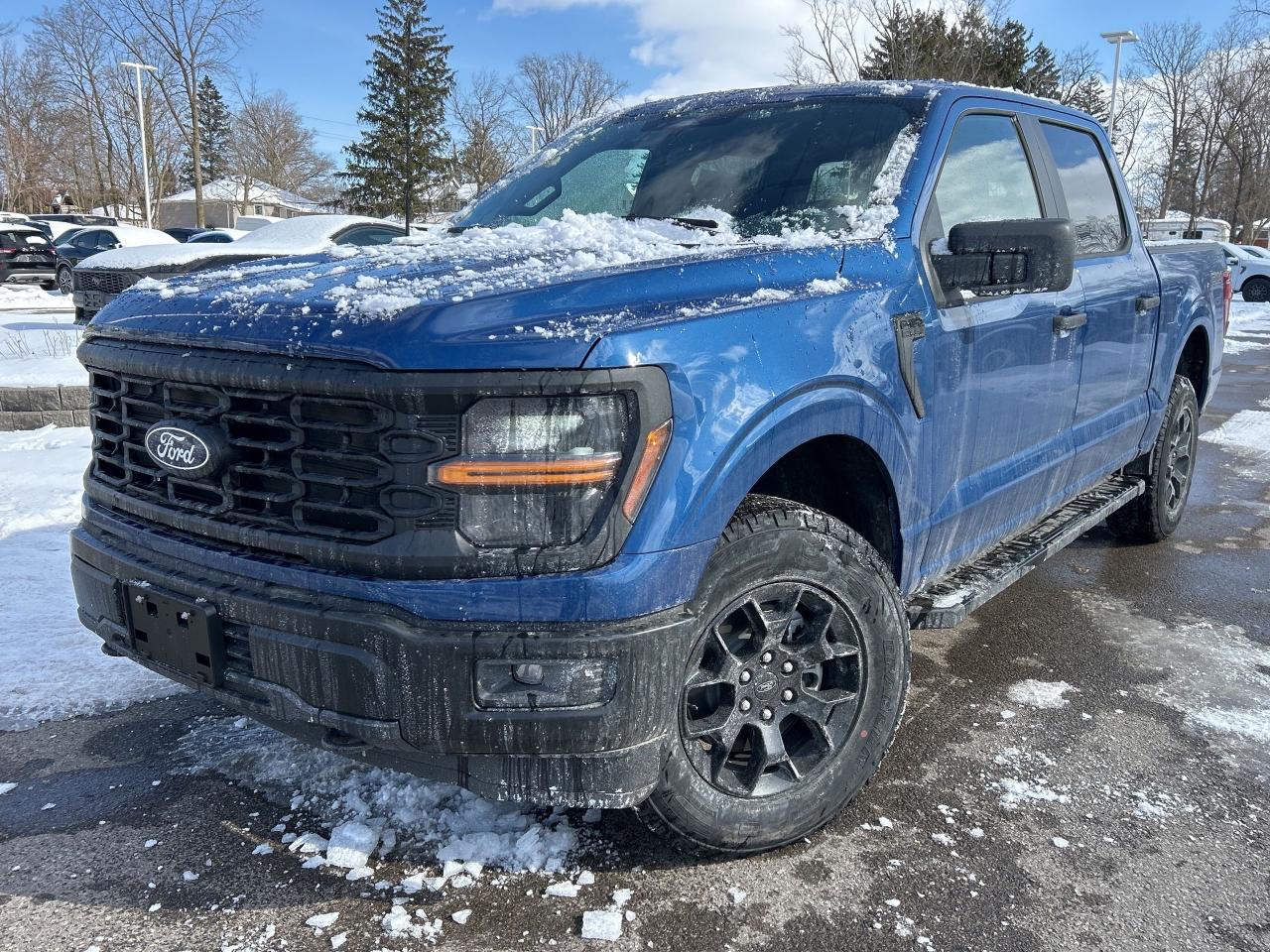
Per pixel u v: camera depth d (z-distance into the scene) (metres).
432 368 1.83
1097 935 2.15
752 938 2.12
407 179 46.25
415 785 2.66
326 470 1.97
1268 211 50.28
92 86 54.38
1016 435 3.24
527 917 2.16
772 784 2.36
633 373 1.89
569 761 1.97
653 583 1.93
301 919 2.15
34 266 22.50
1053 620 4.13
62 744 2.95
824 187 2.94
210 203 69.62
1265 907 2.25
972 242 2.64
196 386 2.14
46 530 4.89
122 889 2.26
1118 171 4.29
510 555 1.87
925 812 2.62
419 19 45.91
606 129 3.67
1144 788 2.76
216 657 2.12
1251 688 3.45
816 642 2.37
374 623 1.89
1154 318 4.29
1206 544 5.29
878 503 2.64
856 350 2.39
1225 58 43.59
